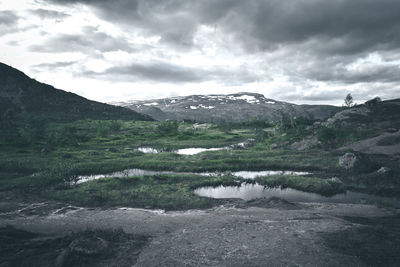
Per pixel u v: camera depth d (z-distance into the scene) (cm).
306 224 1794
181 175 3666
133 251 1395
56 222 1977
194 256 1323
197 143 8919
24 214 2169
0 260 1246
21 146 6675
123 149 7019
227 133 12300
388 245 1377
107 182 3212
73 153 5766
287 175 3628
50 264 1217
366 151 5091
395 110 9138
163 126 12656
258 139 8856
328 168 4047
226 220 1953
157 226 1858
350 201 2608
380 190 2858
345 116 9538
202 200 2569
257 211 2202
